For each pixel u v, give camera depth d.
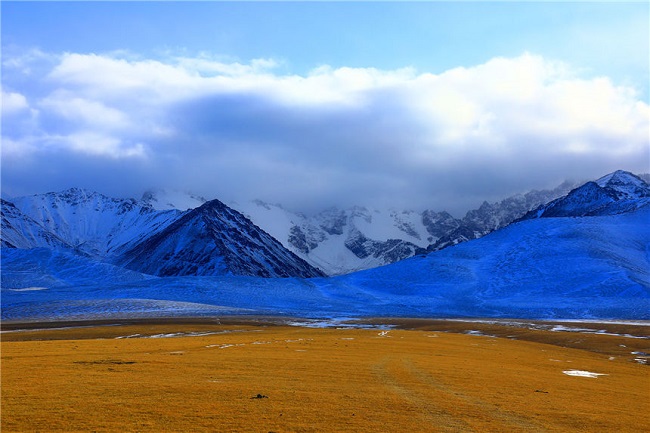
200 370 47.31
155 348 69.94
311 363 54.88
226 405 33.97
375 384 43.91
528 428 32.34
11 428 27.94
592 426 33.78
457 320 198.38
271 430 29.34
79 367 47.12
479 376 51.38
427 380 47.12
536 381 50.81
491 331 148.88
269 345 77.56
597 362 76.56
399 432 30.08
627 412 38.94
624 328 154.38
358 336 109.50
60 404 32.69
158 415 31.12
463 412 35.28
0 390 35.84
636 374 64.81
